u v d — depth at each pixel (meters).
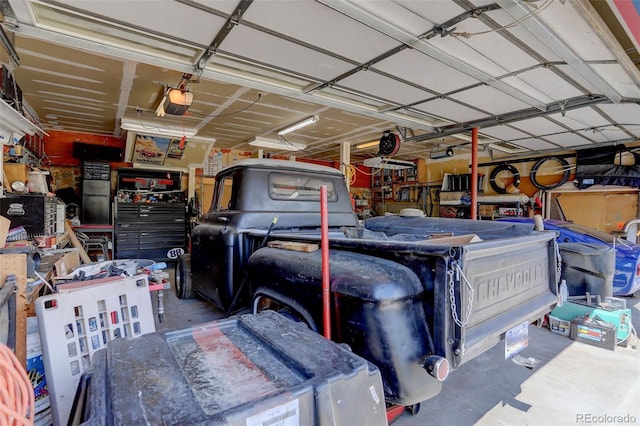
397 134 7.13
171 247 7.43
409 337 1.33
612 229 7.16
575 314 3.49
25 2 2.42
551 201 8.05
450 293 1.33
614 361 2.89
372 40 2.97
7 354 0.93
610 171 7.09
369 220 3.48
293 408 0.79
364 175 12.82
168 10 2.54
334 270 1.53
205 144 8.06
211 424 0.68
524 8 2.31
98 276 2.62
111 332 2.06
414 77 3.79
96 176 7.09
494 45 2.99
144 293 2.29
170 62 3.40
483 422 2.02
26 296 1.83
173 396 0.77
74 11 2.57
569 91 4.06
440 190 9.98
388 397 1.31
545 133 6.16
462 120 5.53
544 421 2.03
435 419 2.05
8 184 3.47
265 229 2.82
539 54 3.14
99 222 7.10
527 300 1.95
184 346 1.09
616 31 3.02
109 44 3.06
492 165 9.21
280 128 7.19
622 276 4.75
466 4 2.42
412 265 1.47
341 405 0.86
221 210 3.19
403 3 2.42
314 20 2.66
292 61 3.43
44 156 6.53
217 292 2.84
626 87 3.74
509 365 2.81
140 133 6.90
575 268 4.05
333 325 1.50
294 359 0.96
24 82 4.57
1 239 2.34
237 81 3.89
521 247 1.89
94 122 6.78
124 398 0.75
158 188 8.05
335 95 4.55
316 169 3.33
